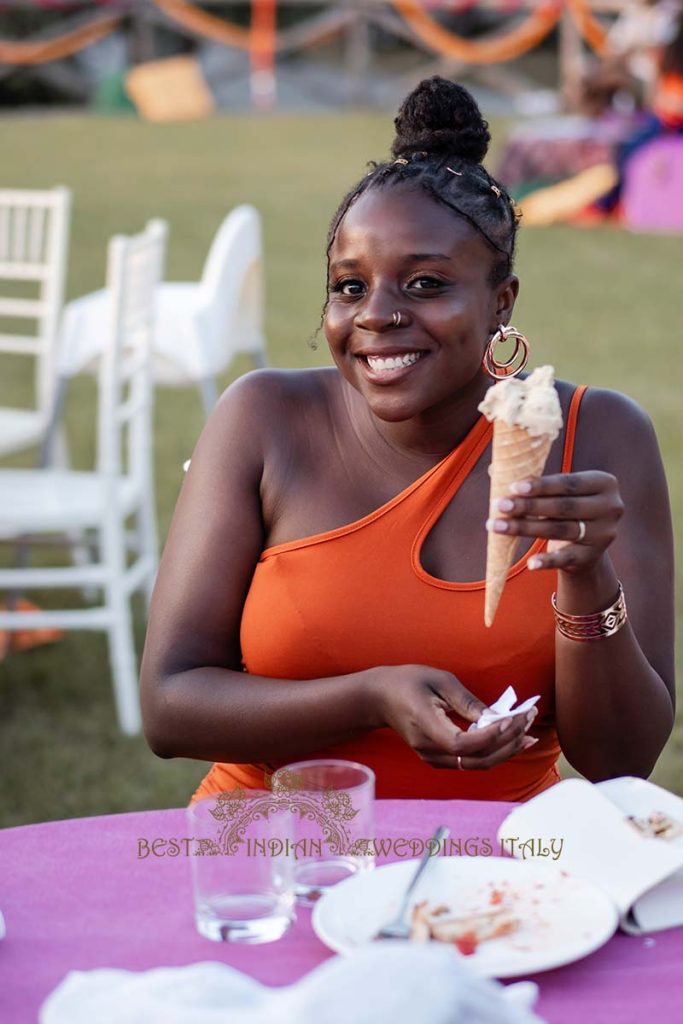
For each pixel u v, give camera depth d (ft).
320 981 3.73
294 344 30.17
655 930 5.18
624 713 6.81
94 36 77.10
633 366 28.76
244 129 65.67
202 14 78.43
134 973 4.89
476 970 4.74
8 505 14.35
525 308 33.83
